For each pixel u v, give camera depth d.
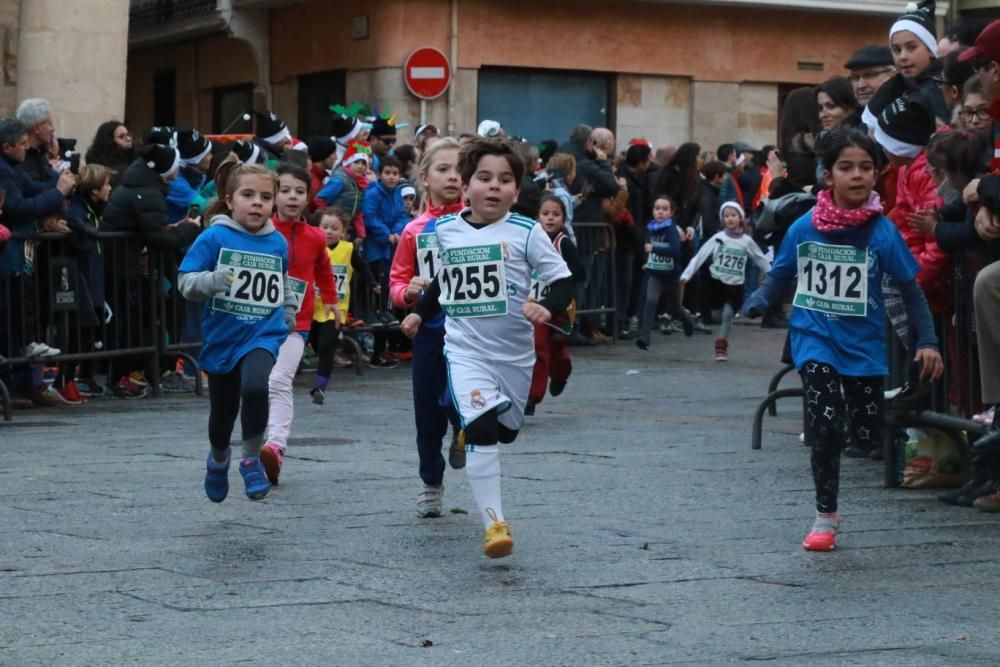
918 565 8.80
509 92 34.44
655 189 25.77
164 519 10.23
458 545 9.38
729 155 27.83
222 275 10.18
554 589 8.21
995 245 10.66
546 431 14.79
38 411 16.75
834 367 9.38
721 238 22.16
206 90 38.81
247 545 9.38
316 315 16.78
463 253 9.19
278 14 36.03
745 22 36.66
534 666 6.74
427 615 7.66
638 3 35.41
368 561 8.93
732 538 9.55
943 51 12.67
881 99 12.89
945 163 10.88
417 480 11.82
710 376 20.27
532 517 10.27
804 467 12.44
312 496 11.09
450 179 10.42
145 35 38.88
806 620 7.53
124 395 18.14
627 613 7.68
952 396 11.20
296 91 35.75
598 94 35.47
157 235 17.94
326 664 6.77
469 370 9.09
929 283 11.13
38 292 16.95
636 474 12.08
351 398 17.83
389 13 32.94
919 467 11.45
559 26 34.66
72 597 8.04
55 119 26.12
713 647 7.05
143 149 18.05
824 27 37.53
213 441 10.52
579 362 22.00
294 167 11.98
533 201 15.44
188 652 6.97
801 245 9.59
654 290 23.45
